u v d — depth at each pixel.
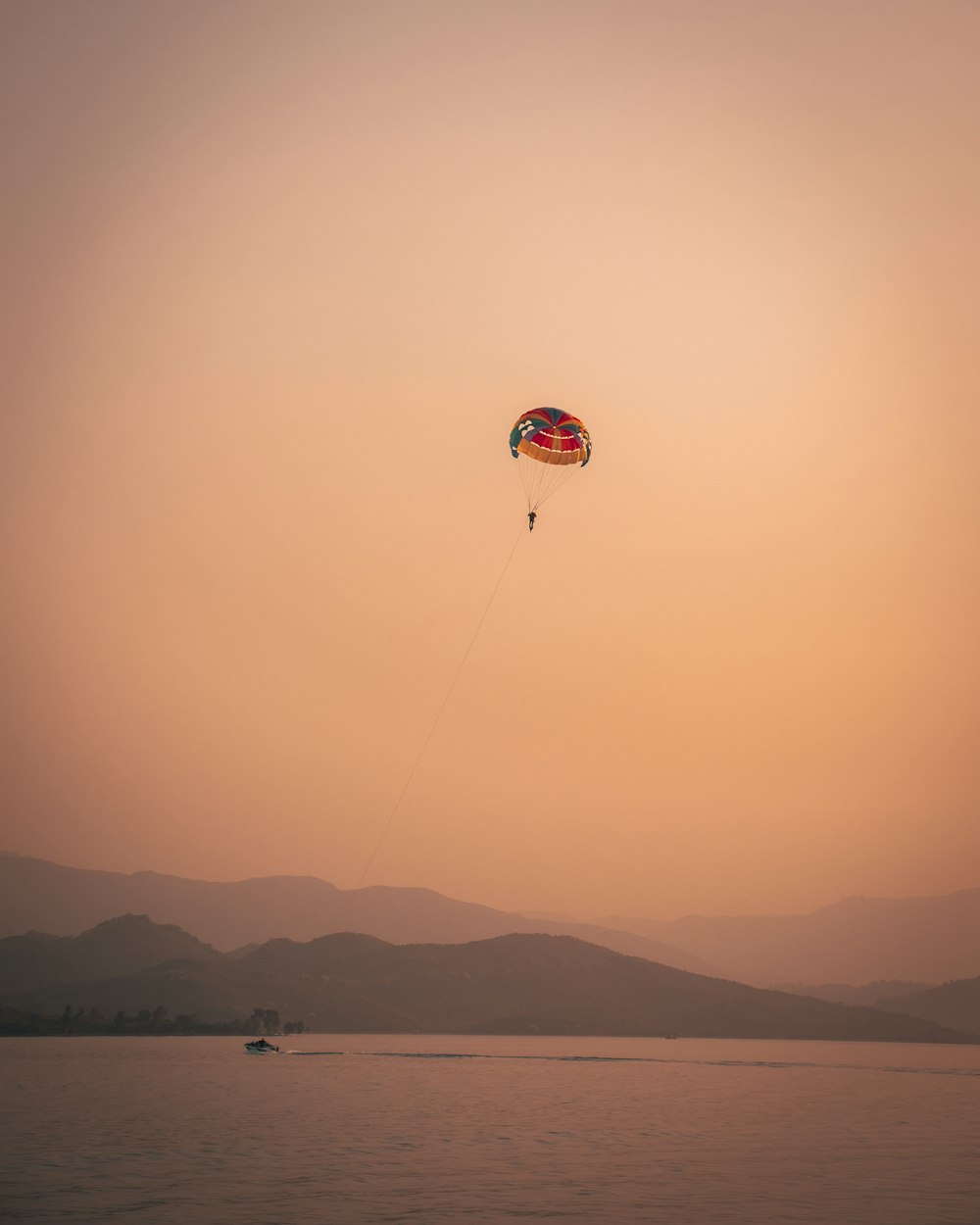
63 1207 59.69
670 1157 83.50
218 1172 71.94
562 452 108.69
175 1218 56.78
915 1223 58.75
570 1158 81.94
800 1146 92.31
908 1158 84.56
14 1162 75.62
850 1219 59.62
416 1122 107.44
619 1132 101.50
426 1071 198.12
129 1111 113.38
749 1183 71.38
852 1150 89.88
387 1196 63.97
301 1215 57.72
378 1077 178.75
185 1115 110.12
